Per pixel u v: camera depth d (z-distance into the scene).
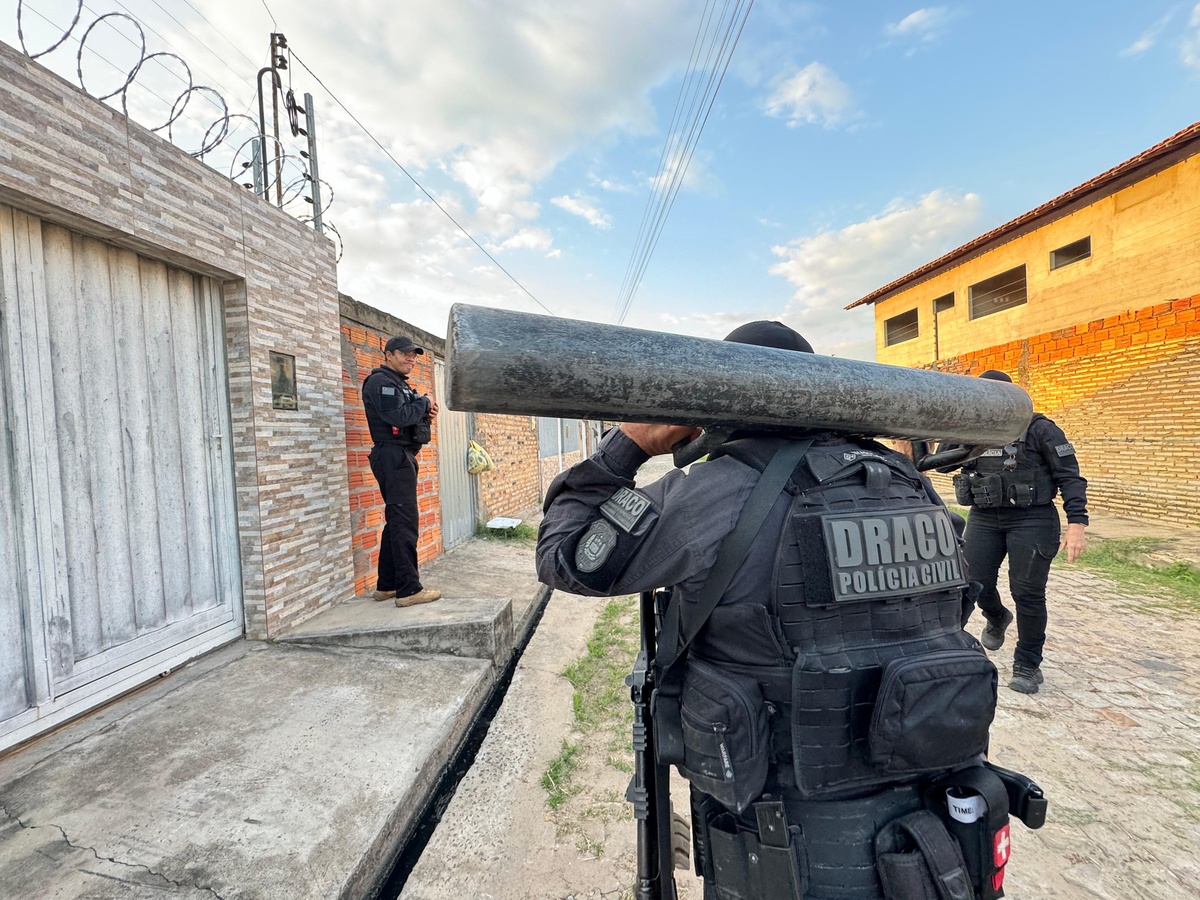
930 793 0.91
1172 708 2.87
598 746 2.67
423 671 3.09
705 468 0.96
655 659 1.10
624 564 0.89
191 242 2.85
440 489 6.30
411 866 2.00
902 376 0.92
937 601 0.92
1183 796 2.18
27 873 1.65
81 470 2.49
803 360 0.84
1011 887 1.75
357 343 4.58
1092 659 3.49
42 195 2.17
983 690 0.83
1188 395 7.24
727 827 0.93
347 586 4.00
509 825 2.12
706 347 0.78
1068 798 2.17
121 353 2.68
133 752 2.24
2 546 2.19
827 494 0.90
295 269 3.63
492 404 0.69
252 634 3.29
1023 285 10.37
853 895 0.85
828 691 0.82
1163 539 6.43
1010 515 3.08
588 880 1.84
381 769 2.24
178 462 2.96
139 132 2.58
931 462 1.31
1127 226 8.05
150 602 2.79
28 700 2.27
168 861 1.72
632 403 0.73
